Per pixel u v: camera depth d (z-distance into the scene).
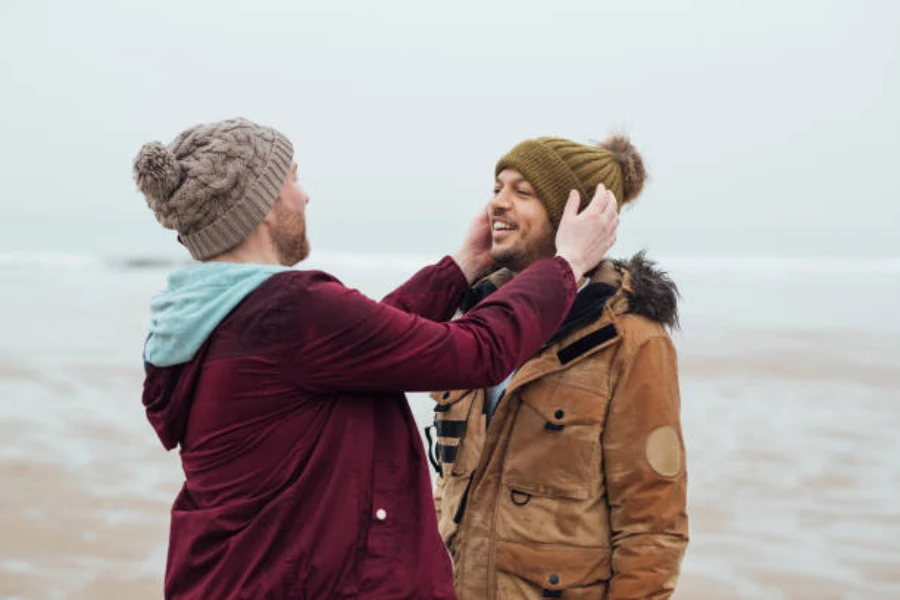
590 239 1.90
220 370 1.65
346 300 1.63
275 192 1.73
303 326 1.61
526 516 2.09
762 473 7.12
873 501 6.50
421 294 2.10
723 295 22.73
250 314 1.64
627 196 2.26
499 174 2.16
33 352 12.55
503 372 1.70
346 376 1.63
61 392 10.05
